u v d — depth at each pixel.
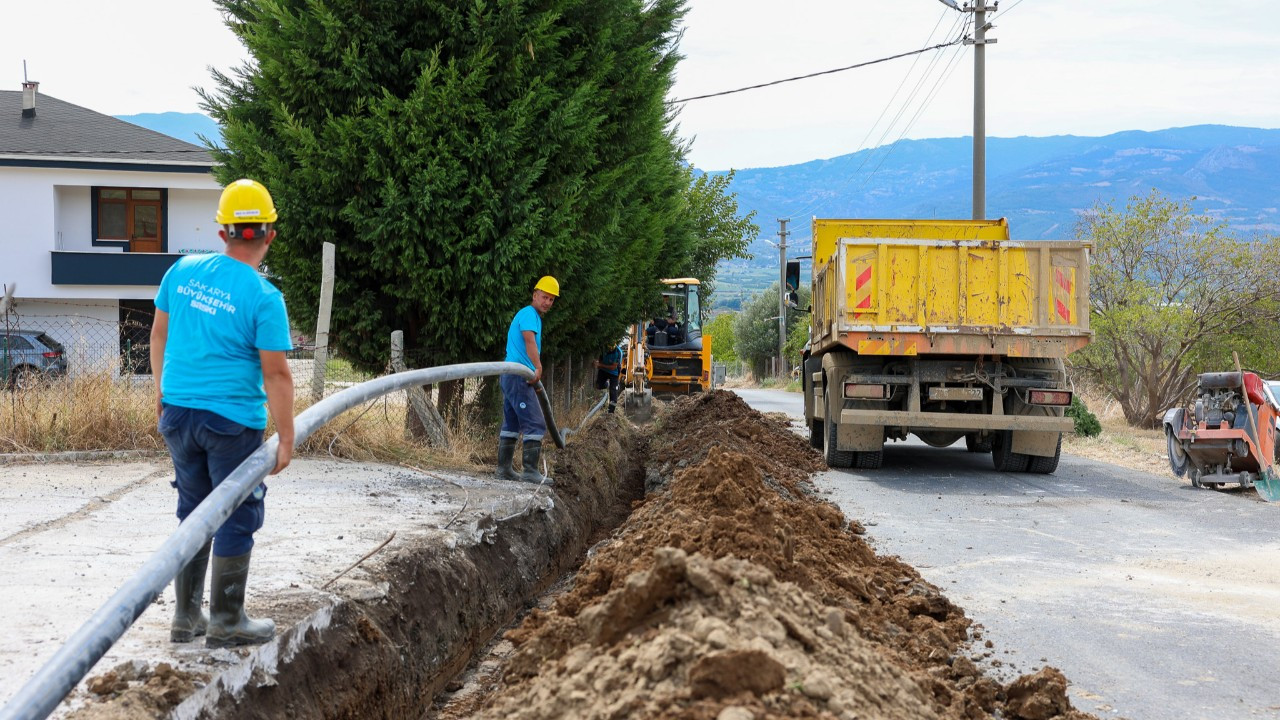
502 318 10.03
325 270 9.82
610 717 3.31
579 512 9.84
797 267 17.34
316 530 6.68
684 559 3.87
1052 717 4.47
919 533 9.02
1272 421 11.52
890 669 4.06
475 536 7.20
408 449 10.24
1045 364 13.16
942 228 15.43
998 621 6.21
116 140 29.20
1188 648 5.71
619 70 11.44
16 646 4.10
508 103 10.16
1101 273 22.66
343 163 9.70
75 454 9.47
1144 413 22.83
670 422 19.16
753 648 3.32
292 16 9.79
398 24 9.99
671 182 15.04
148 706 3.54
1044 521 9.75
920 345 12.57
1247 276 22.03
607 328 13.72
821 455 14.97
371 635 5.08
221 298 4.11
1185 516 10.14
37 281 27.23
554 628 4.38
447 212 9.78
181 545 3.58
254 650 4.17
